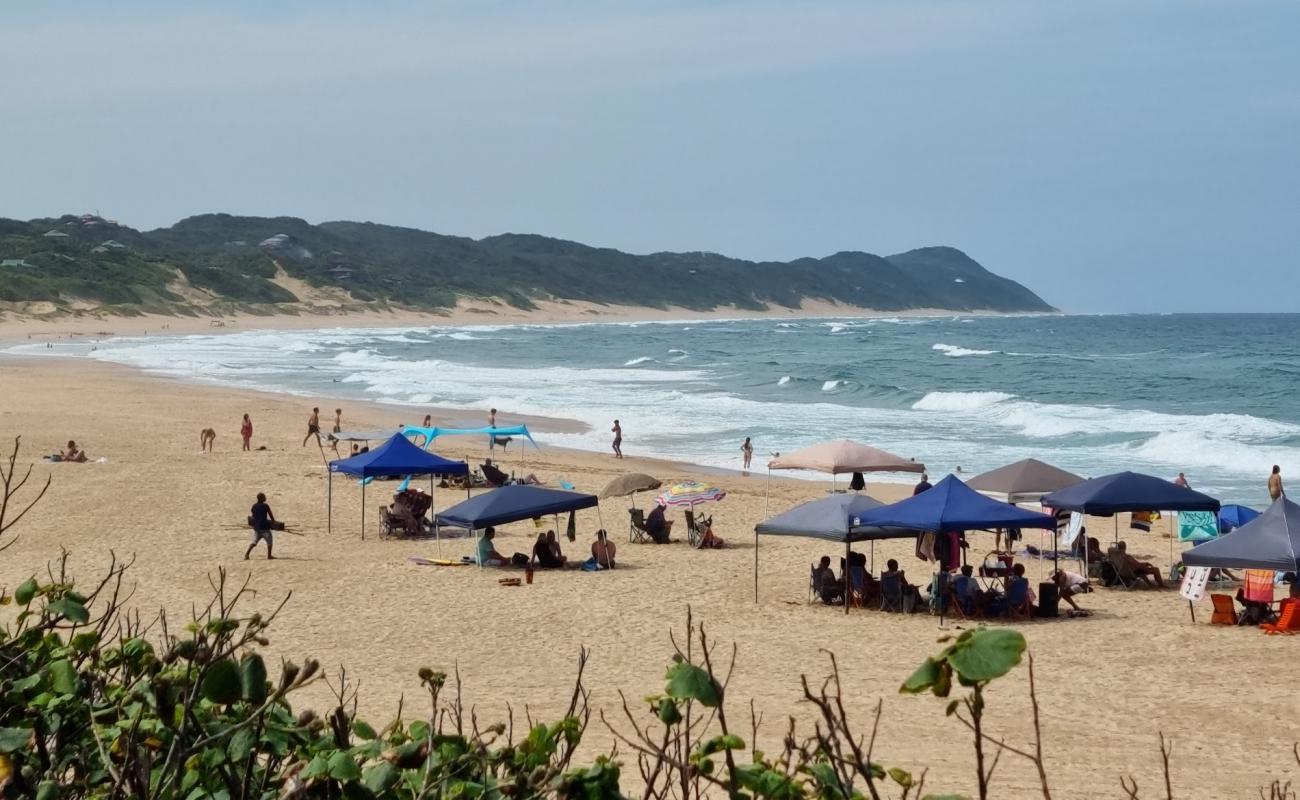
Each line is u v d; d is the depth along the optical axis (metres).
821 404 55.56
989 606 17.92
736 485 32.12
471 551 22.39
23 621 3.50
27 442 35.44
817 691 13.48
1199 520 21.19
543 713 12.42
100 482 28.11
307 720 2.97
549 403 53.12
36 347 93.00
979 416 50.16
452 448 38.31
